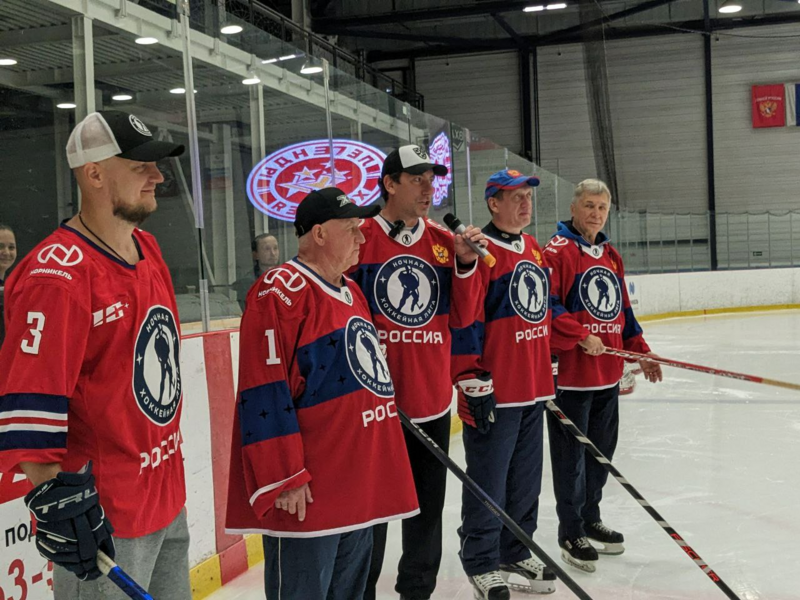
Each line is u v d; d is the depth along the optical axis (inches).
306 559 73.5
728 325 536.4
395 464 77.3
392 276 96.6
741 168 737.6
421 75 769.6
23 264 58.1
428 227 100.8
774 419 231.5
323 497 73.1
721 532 138.4
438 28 741.9
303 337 72.9
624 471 181.3
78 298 56.8
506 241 111.9
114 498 59.2
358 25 629.6
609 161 615.2
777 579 116.8
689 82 739.4
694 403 259.6
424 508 98.3
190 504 115.9
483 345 110.3
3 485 81.4
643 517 148.4
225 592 118.3
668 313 613.6
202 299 133.5
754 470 178.5
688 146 743.7
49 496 52.5
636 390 287.4
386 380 78.4
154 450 62.3
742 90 732.7
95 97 123.9
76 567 53.6
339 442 73.6
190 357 117.6
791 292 652.7
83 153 59.7
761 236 649.0
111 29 125.5
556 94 743.7
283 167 163.3
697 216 650.2
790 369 325.7
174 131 132.4
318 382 73.3
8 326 56.2
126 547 60.1
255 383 71.8
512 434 110.3
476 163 275.3
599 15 609.3
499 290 110.0
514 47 737.0
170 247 129.2
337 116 184.5
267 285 73.4
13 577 82.5
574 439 125.0
